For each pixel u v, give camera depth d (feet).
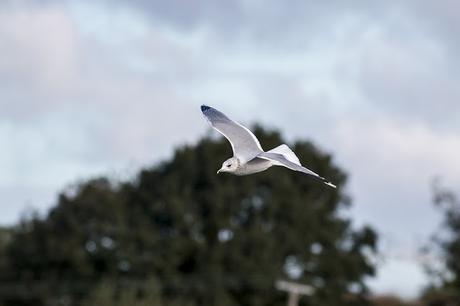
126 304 178.19
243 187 200.13
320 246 204.95
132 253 202.18
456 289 186.50
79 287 205.77
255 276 193.06
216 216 199.82
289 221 201.46
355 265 201.67
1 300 209.77
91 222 207.31
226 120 67.05
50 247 206.49
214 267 195.83
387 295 199.31
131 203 211.00
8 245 212.84
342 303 201.46
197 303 197.47
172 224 206.28
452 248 184.03
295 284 196.95
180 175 206.39
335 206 208.13
